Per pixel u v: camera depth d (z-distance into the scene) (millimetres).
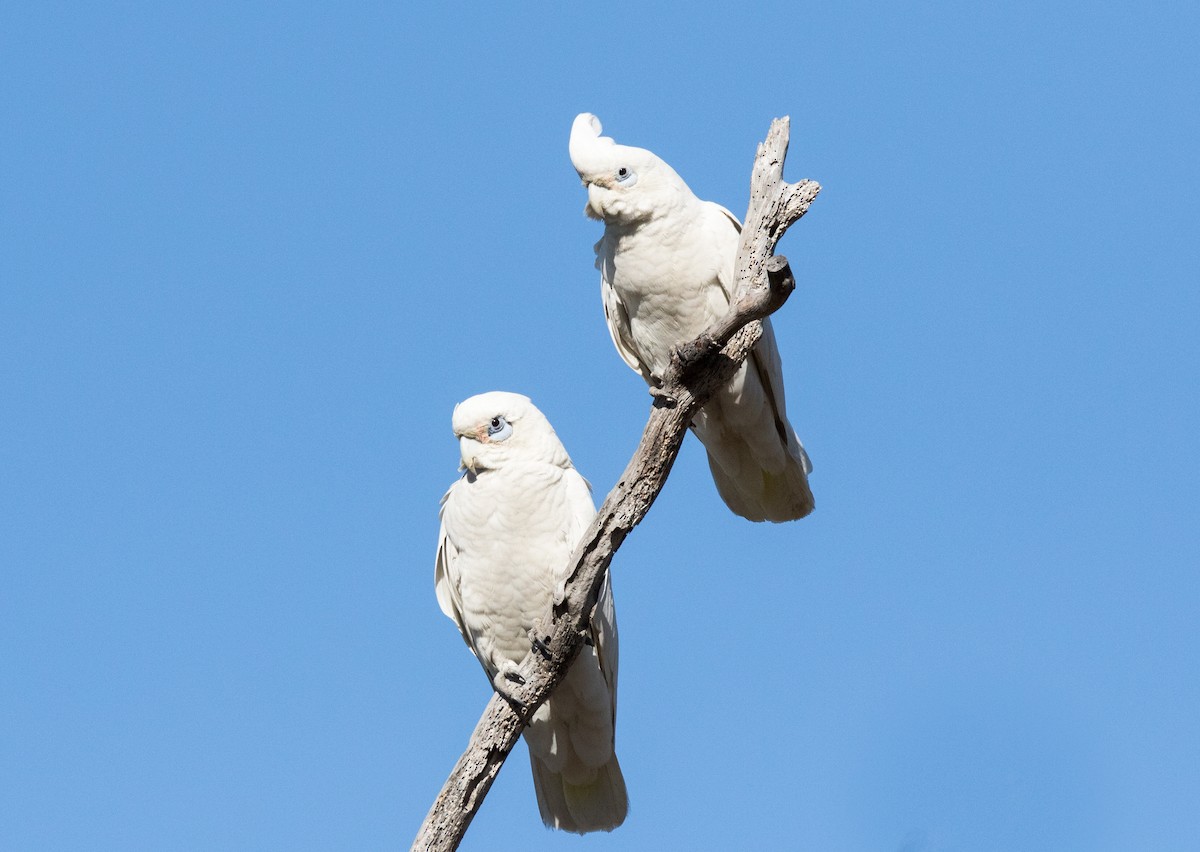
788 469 15602
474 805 12625
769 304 11930
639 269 14352
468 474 13289
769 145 12711
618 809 13969
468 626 13578
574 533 12922
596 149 14180
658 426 12508
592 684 12938
